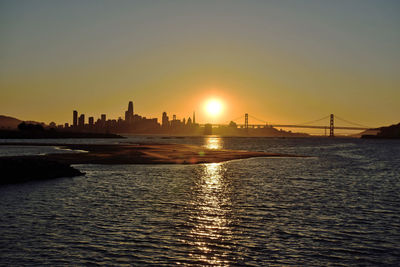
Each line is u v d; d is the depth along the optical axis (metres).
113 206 20.38
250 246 13.70
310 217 18.23
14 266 11.59
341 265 12.02
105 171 38.59
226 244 13.90
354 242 14.31
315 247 13.69
